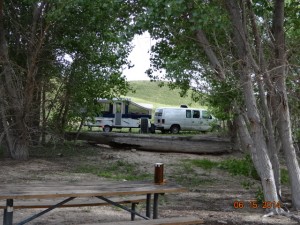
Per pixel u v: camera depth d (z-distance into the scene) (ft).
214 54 27.84
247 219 23.90
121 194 17.60
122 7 27.91
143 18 24.93
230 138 58.54
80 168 43.29
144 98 177.37
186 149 58.49
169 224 17.22
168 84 50.78
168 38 31.50
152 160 51.52
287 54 27.27
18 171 39.60
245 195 31.73
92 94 53.06
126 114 108.88
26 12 47.83
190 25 27.12
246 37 25.50
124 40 28.45
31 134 50.98
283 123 26.03
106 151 57.77
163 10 23.56
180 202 28.60
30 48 46.06
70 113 53.52
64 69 49.44
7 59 44.80
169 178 39.47
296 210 25.49
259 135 25.31
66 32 46.29
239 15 25.70
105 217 23.50
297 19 29.81
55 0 41.37
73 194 16.75
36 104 47.78
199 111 112.37
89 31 46.11
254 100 25.36
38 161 46.39
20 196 15.87
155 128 111.14
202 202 28.86
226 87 26.58
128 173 41.70
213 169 45.39
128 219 23.12
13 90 45.62
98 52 49.55
